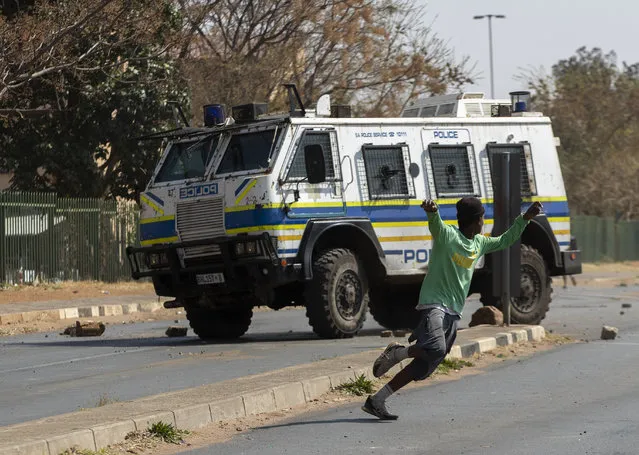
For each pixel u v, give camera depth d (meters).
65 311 61.34
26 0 78.62
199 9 88.19
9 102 78.25
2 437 21.08
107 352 40.62
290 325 54.62
